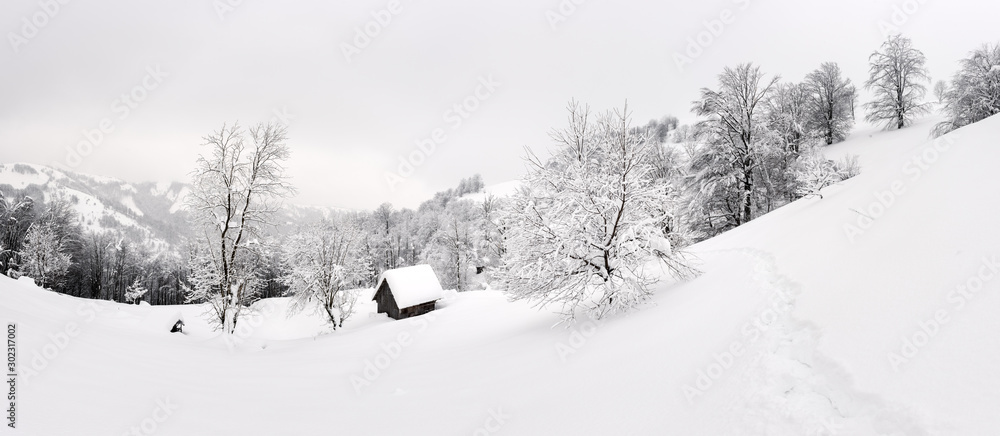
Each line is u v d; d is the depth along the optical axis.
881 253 5.47
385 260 66.50
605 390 6.07
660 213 11.36
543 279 10.88
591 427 5.16
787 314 5.47
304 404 7.79
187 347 13.93
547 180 11.49
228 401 7.54
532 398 6.68
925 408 3.07
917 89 32.88
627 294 10.26
